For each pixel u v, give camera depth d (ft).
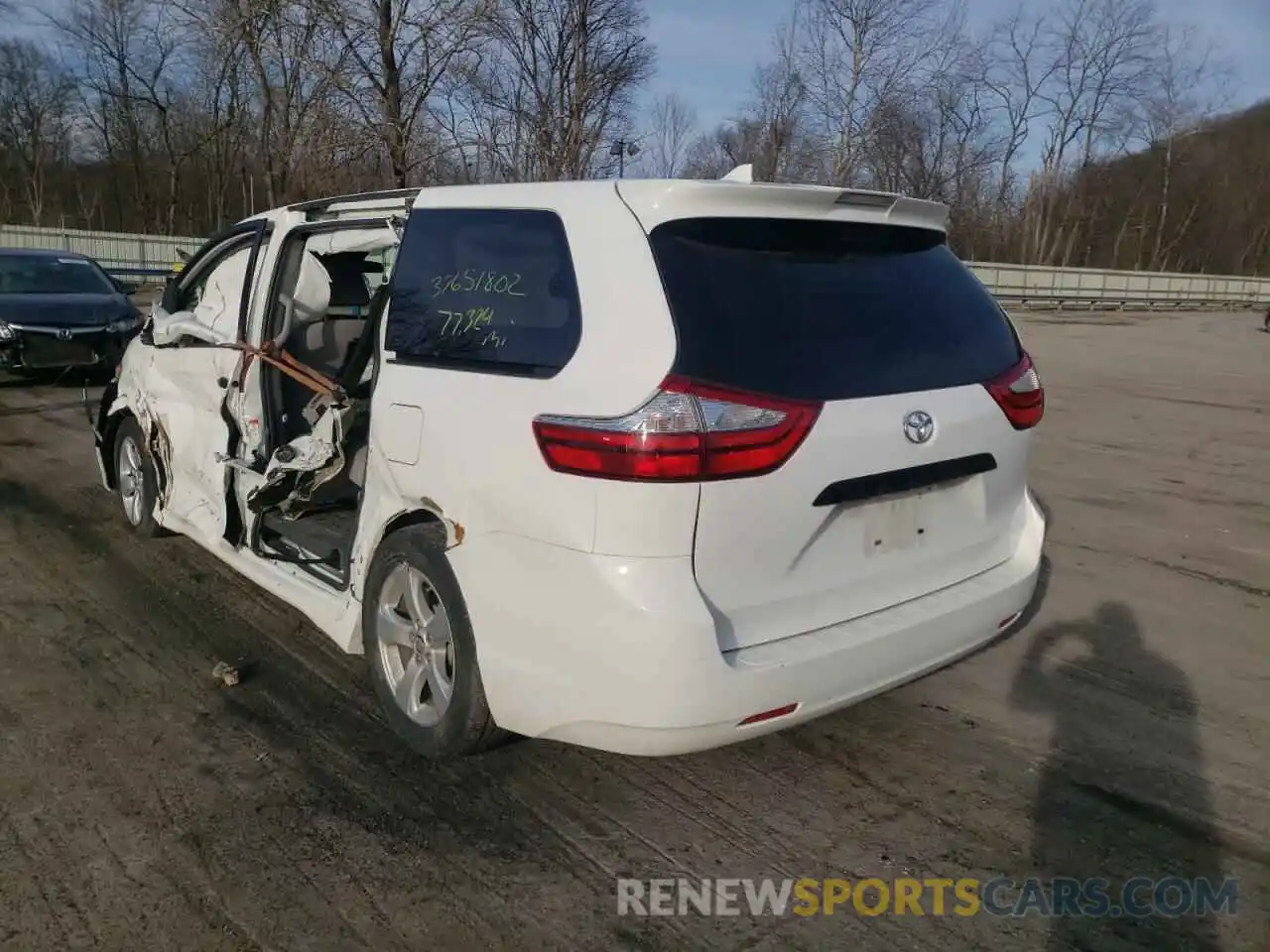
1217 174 213.46
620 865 9.44
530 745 11.57
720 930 8.61
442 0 32.22
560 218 9.83
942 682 13.64
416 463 10.45
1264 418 37.29
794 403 8.98
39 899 8.75
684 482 8.48
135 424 18.16
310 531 13.51
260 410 14.47
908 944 8.52
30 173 145.28
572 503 8.81
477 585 9.68
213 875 9.14
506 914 8.71
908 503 10.19
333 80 31.76
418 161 33.91
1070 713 12.76
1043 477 26.81
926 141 117.80
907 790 10.85
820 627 9.64
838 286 9.95
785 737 11.96
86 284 38.42
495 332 10.02
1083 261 192.85
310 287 14.74
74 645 14.06
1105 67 161.58
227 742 11.50
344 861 9.38
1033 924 8.80
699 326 8.82
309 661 13.69
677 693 8.61
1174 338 84.07
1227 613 16.47
